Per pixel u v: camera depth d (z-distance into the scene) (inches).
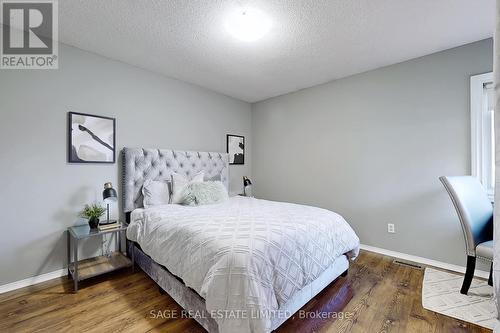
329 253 73.0
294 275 59.8
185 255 63.6
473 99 89.7
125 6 70.1
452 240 94.7
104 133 100.8
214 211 89.9
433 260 99.1
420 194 102.2
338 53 99.0
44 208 86.1
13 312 67.7
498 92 18.6
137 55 100.8
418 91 102.4
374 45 92.6
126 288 81.0
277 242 60.1
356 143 120.8
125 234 105.0
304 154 142.8
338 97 127.4
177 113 128.1
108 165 102.7
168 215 84.7
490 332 60.1
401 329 61.3
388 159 110.7
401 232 107.3
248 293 49.5
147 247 80.7
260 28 78.9
